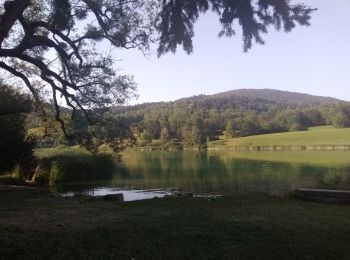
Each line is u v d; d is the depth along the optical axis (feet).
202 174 112.78
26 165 87.40
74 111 44.98
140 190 80.64
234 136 403.75
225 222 28.14
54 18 31.58
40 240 23.49
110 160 115.75
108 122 46.88
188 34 25.76
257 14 22.36
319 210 33.68
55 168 93.56
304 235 24.53
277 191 70.69
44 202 40.96
